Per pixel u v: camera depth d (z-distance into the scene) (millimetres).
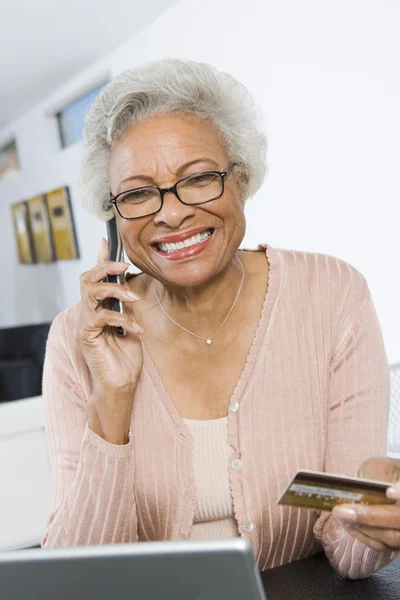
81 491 1087
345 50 3881
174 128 1052
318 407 1199
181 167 1048
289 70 4266
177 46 5133
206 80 1062
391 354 3891
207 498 1158
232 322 1211
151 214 1063
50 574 566
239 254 1310
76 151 6574
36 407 1980
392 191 3727
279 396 1176
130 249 1123
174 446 1158
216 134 1083
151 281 1280
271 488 1148
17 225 8023
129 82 1061
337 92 3975
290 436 1172
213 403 1188
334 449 1189
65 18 4941
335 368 1223
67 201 6785
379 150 3764
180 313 1185
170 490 1156
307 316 1215
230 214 1088
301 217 4379
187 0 4941
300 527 1156
